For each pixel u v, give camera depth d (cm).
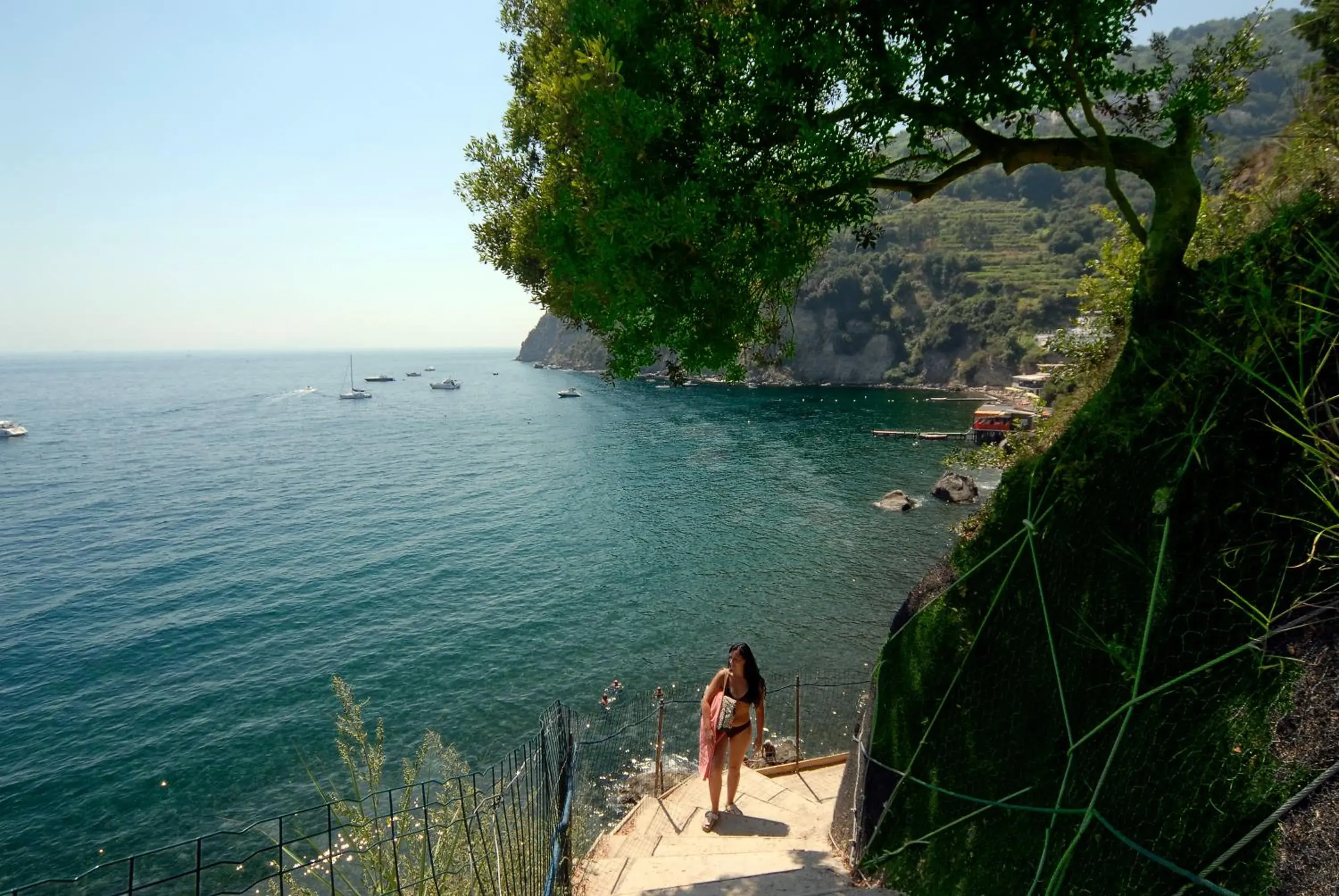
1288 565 306
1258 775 274
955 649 510
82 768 1962
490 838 571
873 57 483
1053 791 379
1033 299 12338
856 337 13712
